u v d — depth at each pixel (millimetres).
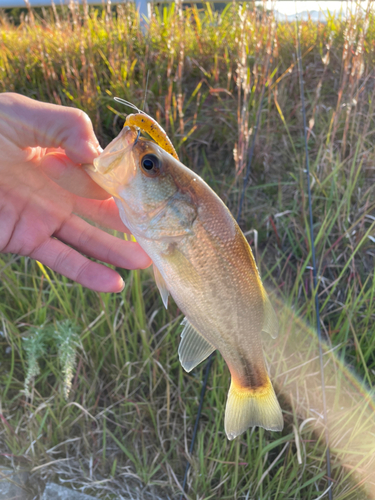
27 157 243
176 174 212
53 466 351
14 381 377
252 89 509
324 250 436
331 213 465
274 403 245
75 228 281
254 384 243
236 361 234
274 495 329
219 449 333
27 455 348
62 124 219
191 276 215
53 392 367
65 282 381
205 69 560
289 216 460
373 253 440
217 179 500
